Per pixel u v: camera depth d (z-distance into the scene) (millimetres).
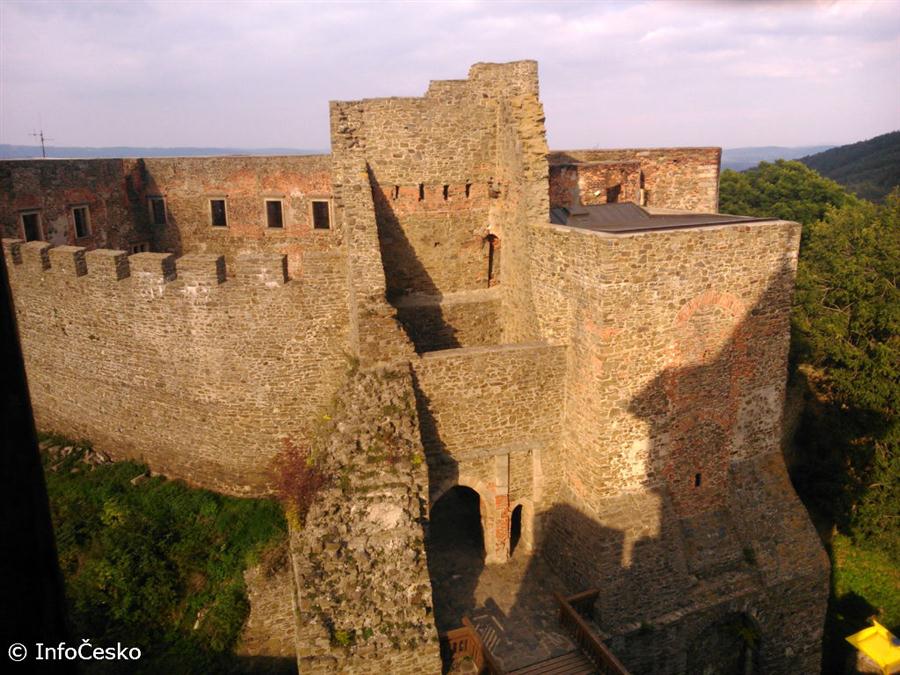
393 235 17531
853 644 18516
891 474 22922
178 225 25078
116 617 14617
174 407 17500
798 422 26234
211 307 16422
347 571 10875
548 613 13922
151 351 17328
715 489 15078
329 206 22844
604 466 13789
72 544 16016
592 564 13938
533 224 15352
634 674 14172
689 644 14625
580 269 13656
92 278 17531
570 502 14828
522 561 15578
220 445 17266
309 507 12125
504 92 17359
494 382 14523
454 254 18188
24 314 19078
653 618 14172
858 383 24516
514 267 16953
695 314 13820
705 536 14883
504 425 14820
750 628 15250
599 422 13586
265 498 17203
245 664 14547
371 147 16953
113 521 16578
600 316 13117
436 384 14266
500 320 18188
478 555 15836
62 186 21297
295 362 16547
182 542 16078
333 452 12766
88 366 18391
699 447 14648
